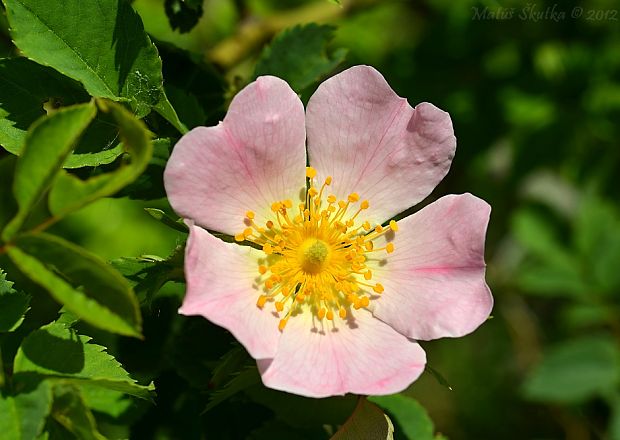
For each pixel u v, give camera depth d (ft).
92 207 1.09
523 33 1.17
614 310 1.20
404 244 0.83
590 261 1.20
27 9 0.80
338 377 0.79
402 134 0.83
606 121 1.18
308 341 0.81
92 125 0.81
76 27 0.80
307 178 0.83
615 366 1.19
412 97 1.16
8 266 0.93
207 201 0.79
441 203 0.82
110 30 0.80
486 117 1.17
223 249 0.80
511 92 1.17
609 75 1.18
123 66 0.81
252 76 0.88
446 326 0.80
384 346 0.81
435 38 1.17
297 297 0.83
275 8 1.17
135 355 0.87
